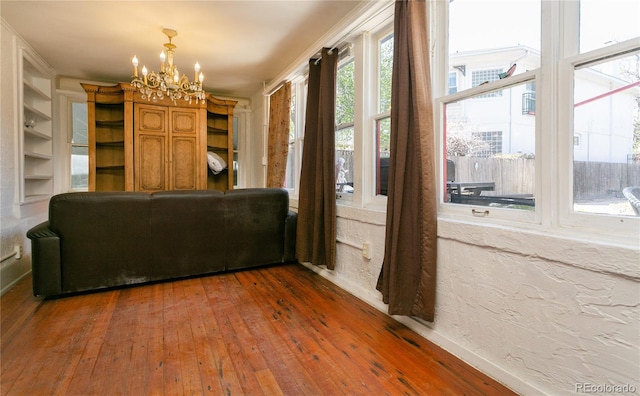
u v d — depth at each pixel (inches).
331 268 104.6
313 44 122.3
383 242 86.5
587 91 47.9
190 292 99.1
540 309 50.5
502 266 56.2
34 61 136.8
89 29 114.1
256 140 207.0
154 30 114.7
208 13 101.9
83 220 94.7
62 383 54.8
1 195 105.6
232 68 156.8
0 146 105.7
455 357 64.5
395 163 73.4
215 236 115.3
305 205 118.0
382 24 93.4
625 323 41.3
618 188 44.8
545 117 52.4
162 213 106.1
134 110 168.9
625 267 40.8
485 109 63.6
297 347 67.7
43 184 153.8
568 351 47.1
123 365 60.2
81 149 181.5
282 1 94.5
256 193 123.0
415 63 67.7
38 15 103.9
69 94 170.7
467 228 62.1
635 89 43.0
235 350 66.1
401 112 70.6
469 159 67.3
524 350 52.9
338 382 56.3
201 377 57.2
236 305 89.4
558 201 51.1
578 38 48.9
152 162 173.2
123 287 102.9
